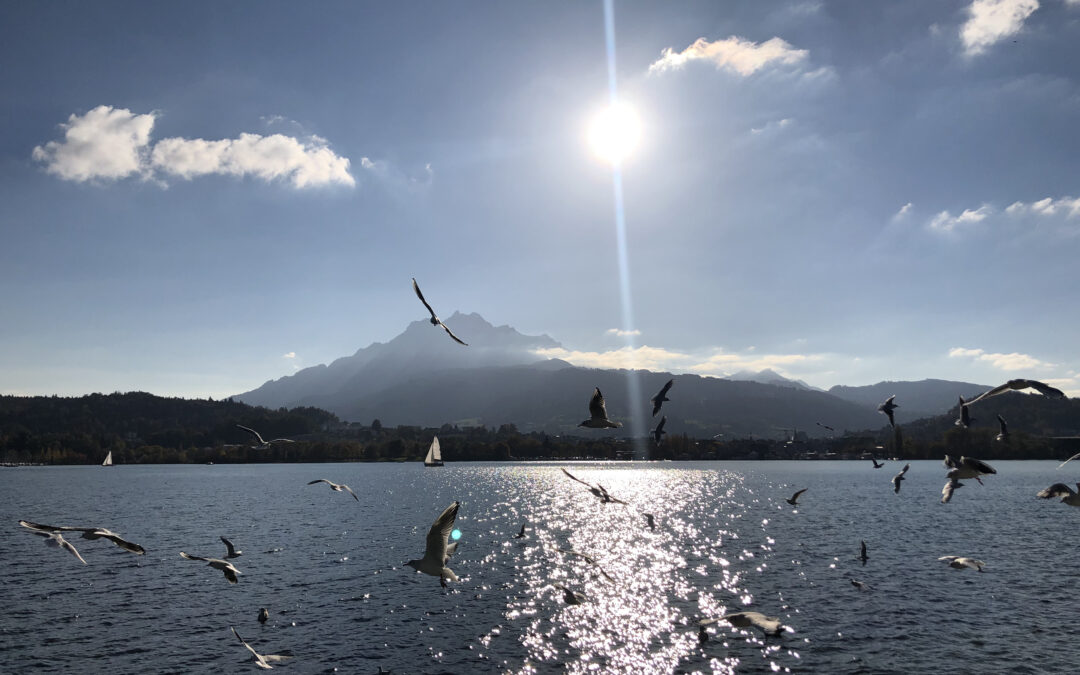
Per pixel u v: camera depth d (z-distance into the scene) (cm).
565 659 4403
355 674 4156
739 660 4369
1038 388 2397
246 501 15988
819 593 5941
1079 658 4338
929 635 4775
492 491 19988
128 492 19412
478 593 5991
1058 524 10575
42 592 5944
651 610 5450
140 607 5494
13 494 18525
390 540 9144
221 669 4206
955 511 12681
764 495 17800
